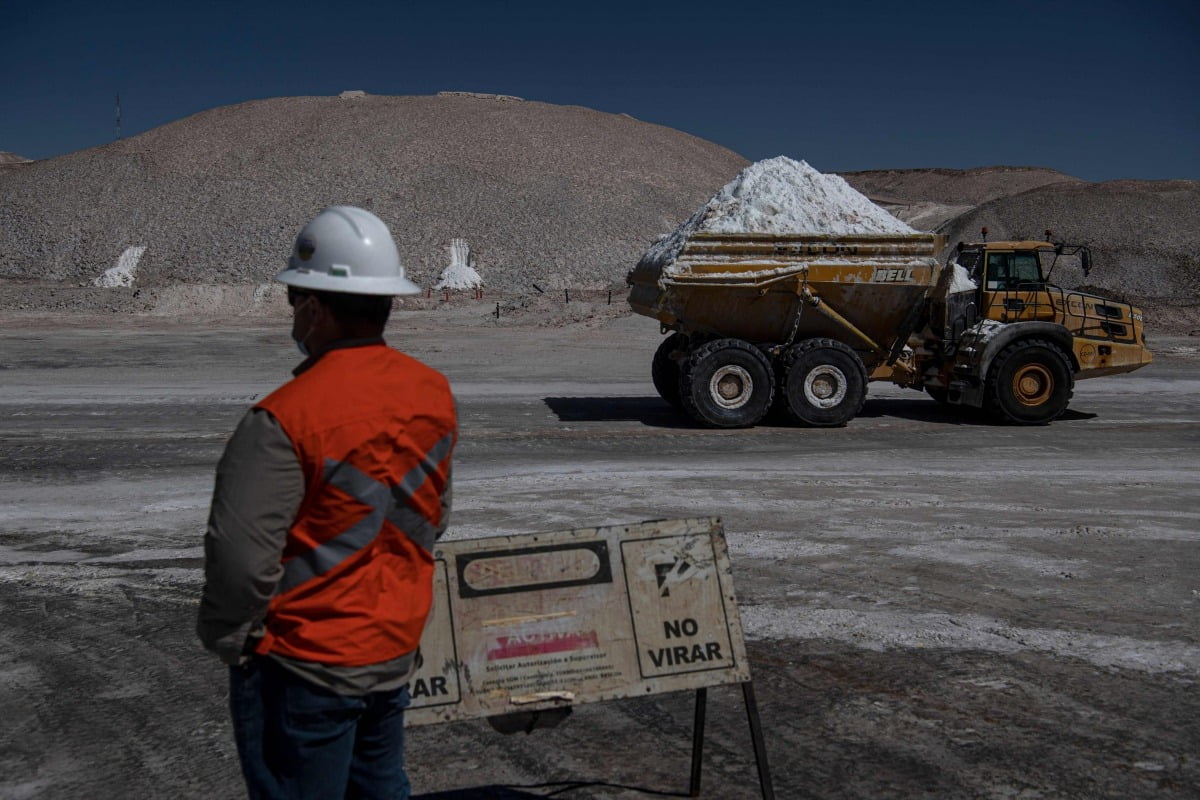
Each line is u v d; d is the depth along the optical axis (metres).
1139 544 7.41
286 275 2.39
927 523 8.06
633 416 14.70
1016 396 14.05
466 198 73.00
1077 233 53.53
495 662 3.00
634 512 8.41
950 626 5.59
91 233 69.31
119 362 21.67
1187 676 4.91
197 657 5.20
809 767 3.98
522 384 18.53
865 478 10.10
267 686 2.31
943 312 14.14
